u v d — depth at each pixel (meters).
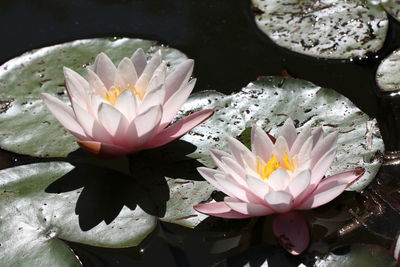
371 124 2.05
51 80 2.42
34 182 1.96
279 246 1.70
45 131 2.19
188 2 3.01
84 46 2.61
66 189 1.93
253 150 1.82
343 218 1.79
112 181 1.96
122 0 3.09
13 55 2.73
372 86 2.34
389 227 1.74
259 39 2.68
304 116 2.12
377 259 1.59
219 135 2.09
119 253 1.75
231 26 2.79
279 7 2.78
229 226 1.80
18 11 3.07
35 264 1.70
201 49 2.67
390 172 1.92
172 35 2.77
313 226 1.76
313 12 2.70
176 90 2.06
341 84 2.37
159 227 1.81
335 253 1.64
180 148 2.07
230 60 2.58
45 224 1.82
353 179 1.73
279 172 1.63
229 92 2.39
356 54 2.48
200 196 1.88
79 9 3.05
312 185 1.72
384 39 2.51
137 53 2.11
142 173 1.99
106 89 2.03
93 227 1.80
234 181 1.72
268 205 1.71
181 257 1.72
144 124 1.87
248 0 2.95
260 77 2.28
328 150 1.76
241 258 1.67
